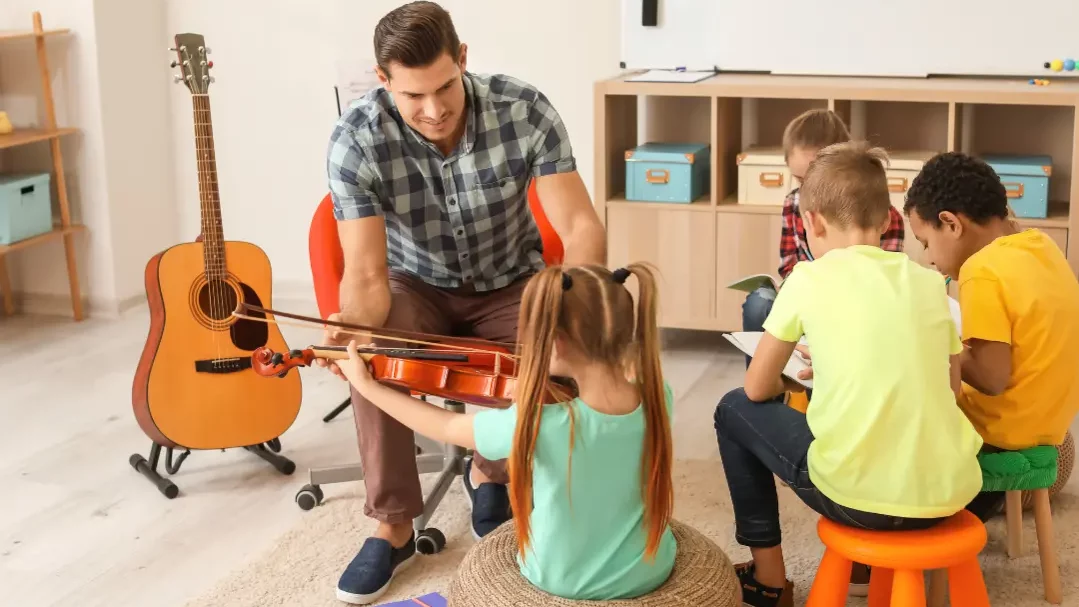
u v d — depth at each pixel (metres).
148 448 3.05
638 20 3.69
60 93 4.00
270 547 2.50
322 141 4.21
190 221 4.38
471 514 2.62
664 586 1.78
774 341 1.95
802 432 1.98
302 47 4.13
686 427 3.09
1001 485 2.08
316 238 2.55
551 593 1.77
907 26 3.45
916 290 1.87
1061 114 3.48
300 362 1.93
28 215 3.89
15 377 3.56
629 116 3.77
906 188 3.38
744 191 3.51
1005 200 2.12
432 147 2.25
